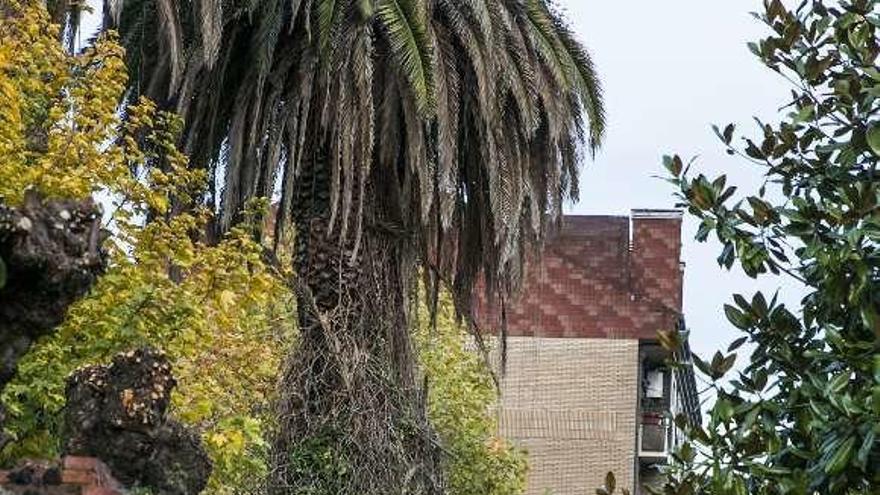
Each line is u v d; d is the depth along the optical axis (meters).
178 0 26.95
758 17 12.25
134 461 11.02
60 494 10.40
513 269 30.09
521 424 60.31
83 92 21.62
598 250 62.41
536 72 28.22
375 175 28.84
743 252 11.56
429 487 28.45
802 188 11.89
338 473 27.53
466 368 41.12
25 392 17.33
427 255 29.55
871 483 10.65
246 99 27.88
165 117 24.95
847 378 10.69
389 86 27.88
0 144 19.41
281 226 28.39
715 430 11.32
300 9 28.02
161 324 20.25
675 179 11.91
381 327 28.64
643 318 61.00
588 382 60.72
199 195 28.41
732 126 11.95
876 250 11.30
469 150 29.22
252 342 24.91
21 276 9.61
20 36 22.08
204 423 21.36
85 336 19.30
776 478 11.02
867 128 11.68
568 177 29.48
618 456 59.81
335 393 27.91
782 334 11.52
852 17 11.94
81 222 10.12
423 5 27.16
